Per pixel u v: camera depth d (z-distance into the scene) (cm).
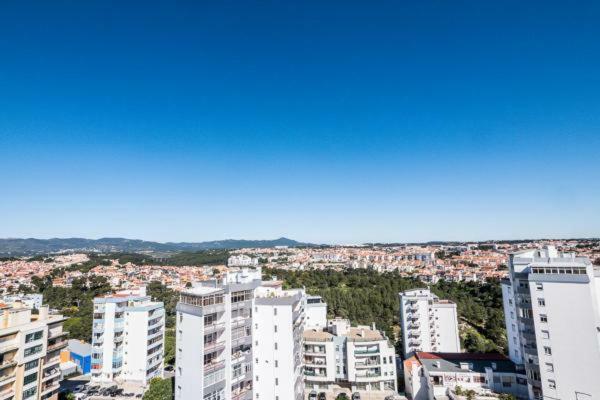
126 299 11319
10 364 6919
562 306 6334
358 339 9600
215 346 6506
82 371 12394
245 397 6881
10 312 7231
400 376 10181
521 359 8169
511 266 7388
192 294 6669
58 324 8244
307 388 9600
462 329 14888
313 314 11538
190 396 6381
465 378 7881
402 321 12375
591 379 5994
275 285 8544
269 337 7288
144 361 10838
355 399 8781
